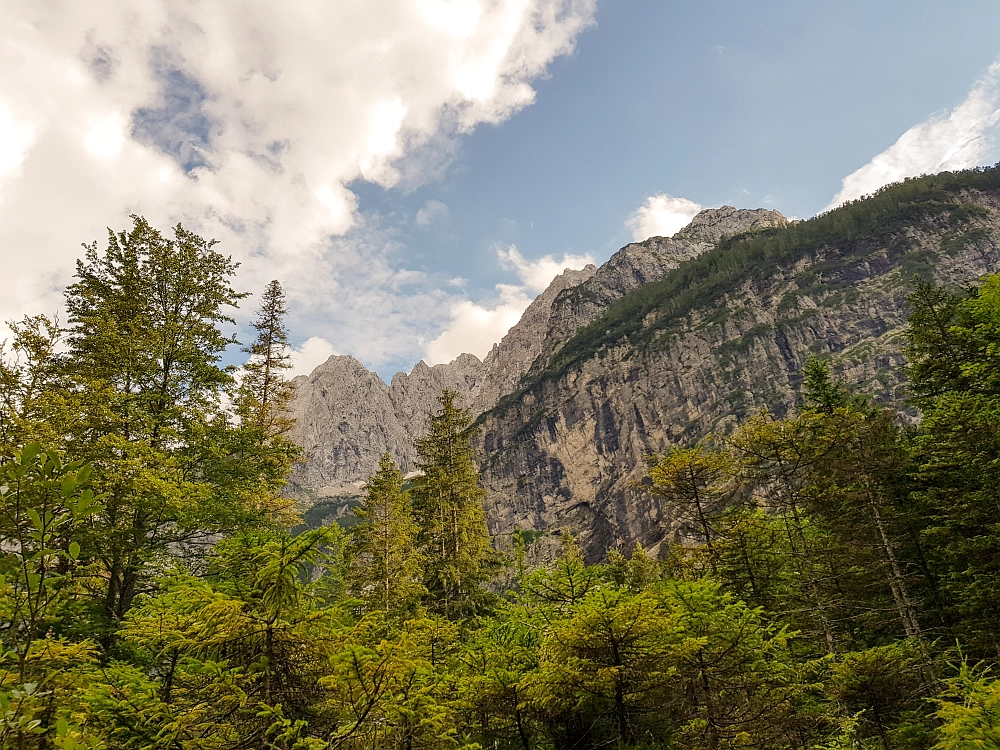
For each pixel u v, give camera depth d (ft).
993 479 42.11
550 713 27.91
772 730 27.43
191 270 52.85
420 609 31.78
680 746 25.86
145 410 45.80
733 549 51.19
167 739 16.51
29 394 38.06
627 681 25.77
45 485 10.10
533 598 36.22
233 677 17.39
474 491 84.33
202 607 18.10
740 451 56.24
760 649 30.27
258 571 19.69
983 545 40.24
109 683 18.19
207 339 51.98
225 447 49.78
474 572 75.46
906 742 33.32
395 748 20.47
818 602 48.57
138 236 51.44
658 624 24.98
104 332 44.62
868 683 34.99
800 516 56.18
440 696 24.59
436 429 88.69
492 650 29.96
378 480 78.69
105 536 37.06
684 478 54.19
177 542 43.75
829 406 68.44
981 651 40.50
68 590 27.27
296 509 64.44
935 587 49.75
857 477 51.57
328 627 20.31
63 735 10.12
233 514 46.24
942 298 60.64
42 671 17.46
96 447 36.99
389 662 18.12
